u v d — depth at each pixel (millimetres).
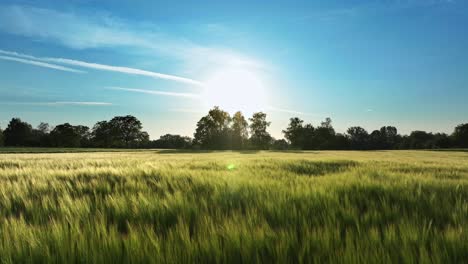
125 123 165000
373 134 176250
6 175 7816
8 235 2789
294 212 3551
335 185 5547
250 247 2482
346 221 3367
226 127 135625
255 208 3734
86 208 3902
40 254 2365
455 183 6082
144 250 2375
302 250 2428
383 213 3684
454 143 137875
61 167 11156
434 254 2309
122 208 3889
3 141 135875
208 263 2330
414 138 156375
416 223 3195
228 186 5457
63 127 140750
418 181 6363
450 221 3400
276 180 6418
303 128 157250
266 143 139875
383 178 7117
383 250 2344
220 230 2863
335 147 142000
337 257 2268
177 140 158000
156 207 3867
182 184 5938
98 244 2525
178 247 2457
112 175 7723
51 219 3445
